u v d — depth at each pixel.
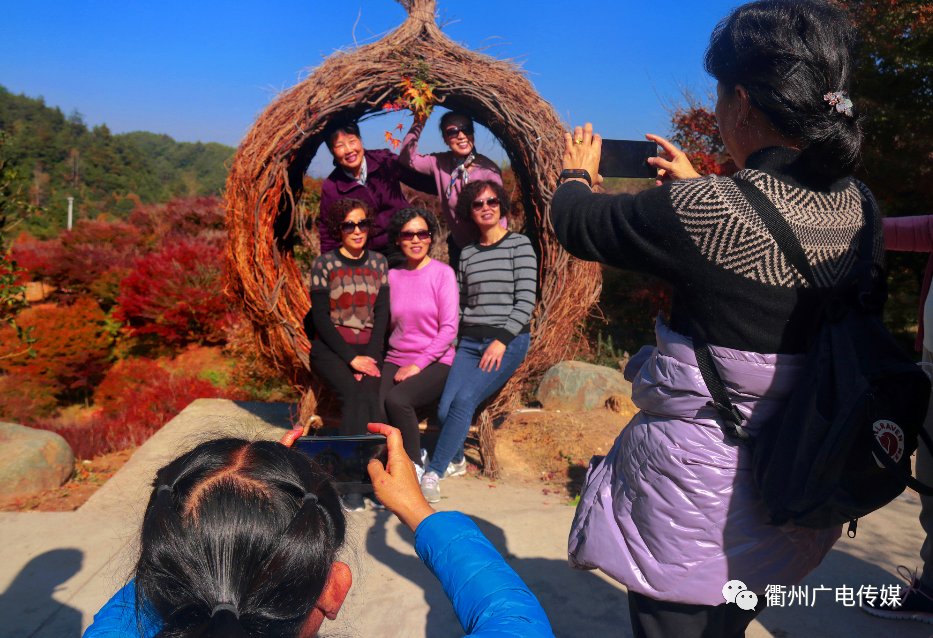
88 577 3.16
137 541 0.74
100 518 3.77
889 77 9.20
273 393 9.45
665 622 1.50
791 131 1.33
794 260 1.28
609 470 1.62
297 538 0.67
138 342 14.13
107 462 5.16
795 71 1.30
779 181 1.33
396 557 3.35
